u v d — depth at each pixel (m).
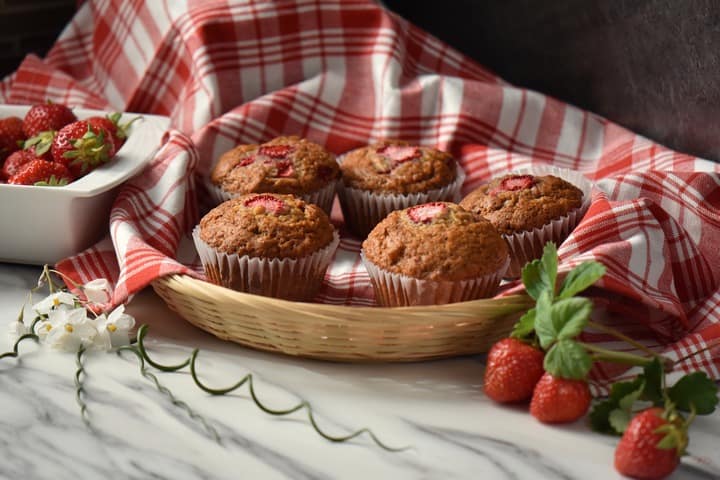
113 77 1.04
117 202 0.87
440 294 0.80
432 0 1.11
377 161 0.91
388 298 0.81
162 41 1.00
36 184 0.85
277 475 0.71
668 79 0.93
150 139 0.91
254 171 0.88
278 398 0.76
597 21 0.97
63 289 0.85
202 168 0.94
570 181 0.90
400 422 0.74
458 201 0.93
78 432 0.73
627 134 0.96
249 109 0.96
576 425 0.74
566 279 0.74
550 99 0.99
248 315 0.77
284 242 0.81
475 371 0.78
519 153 0.98
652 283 0.80
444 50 1.03
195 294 0.78
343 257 0.89
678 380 0.73
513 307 0.76
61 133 0.88
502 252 0.81
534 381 0.74
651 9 0.93
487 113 0.98
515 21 1.04
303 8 0.99
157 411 0.75
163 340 0.80
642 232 0.82
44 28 1.11
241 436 0.73
